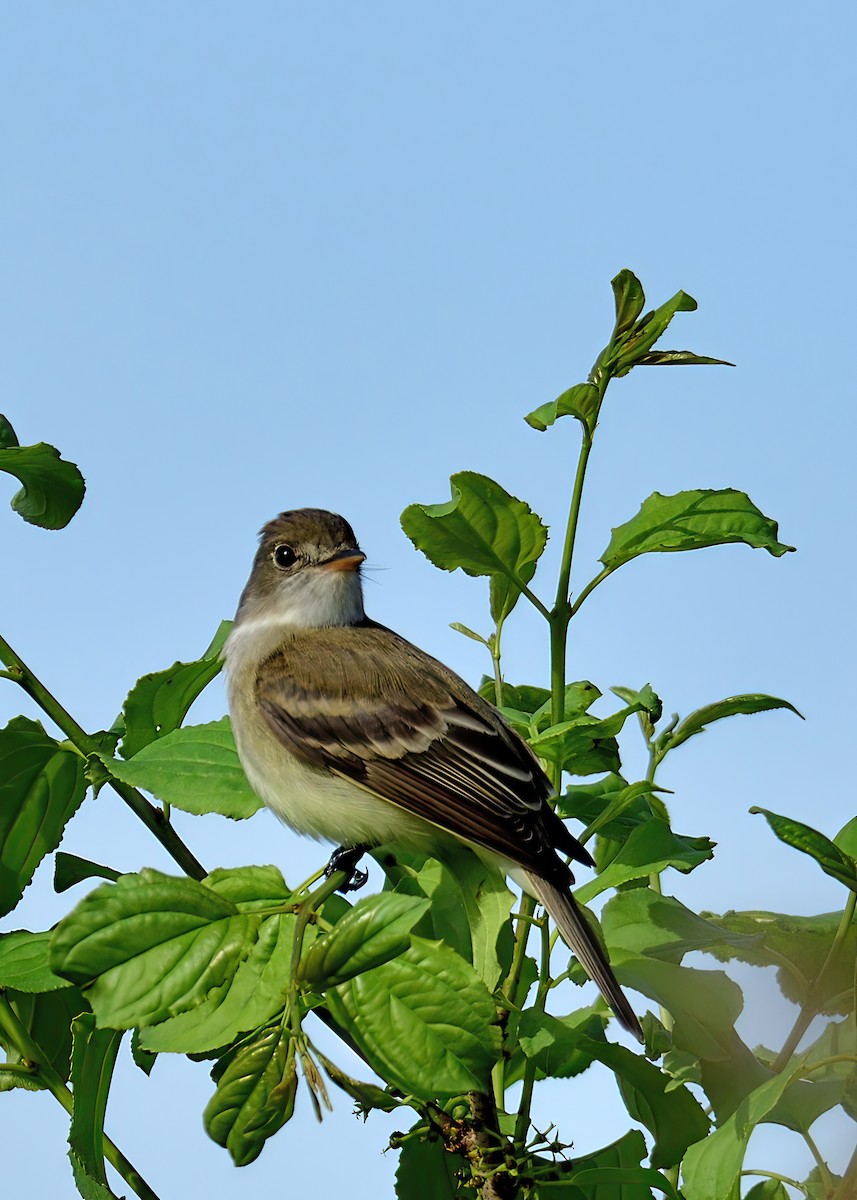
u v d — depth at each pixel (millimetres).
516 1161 6754
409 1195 7273
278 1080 5926
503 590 8688
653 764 8594
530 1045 7121
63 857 8359
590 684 8688
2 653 8680
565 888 8133
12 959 7375
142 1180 7371
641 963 7645
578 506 8148
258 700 10344
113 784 8500
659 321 7926
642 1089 7148
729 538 8180
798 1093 6941
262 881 6652
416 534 8227
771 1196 7688
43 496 9188
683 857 7723
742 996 7426
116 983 6000
